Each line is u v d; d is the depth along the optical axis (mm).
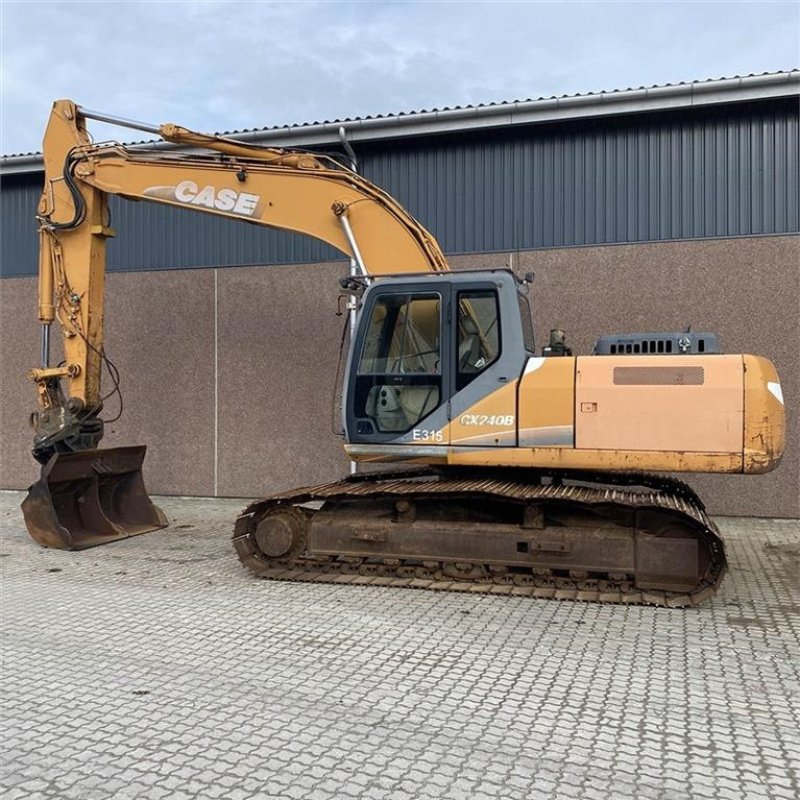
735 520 8789
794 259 8641
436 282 6055
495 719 3609
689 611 5309
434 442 5996
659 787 2996
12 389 11773
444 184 9883
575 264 9336
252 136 10195
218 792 2969
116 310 11117
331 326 10234
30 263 11797
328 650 4559
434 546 5922
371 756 3250
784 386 8703
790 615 5227
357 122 9773
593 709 3721
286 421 10422
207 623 5090
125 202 11156
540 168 9547
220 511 9711
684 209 9070
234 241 10703
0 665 4340
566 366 5738
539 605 5441
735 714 3668
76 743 3387
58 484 7539
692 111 9031
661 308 9078
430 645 4641
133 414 11062
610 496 5613
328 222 7113
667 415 5508
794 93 8453
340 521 6180
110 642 4723
